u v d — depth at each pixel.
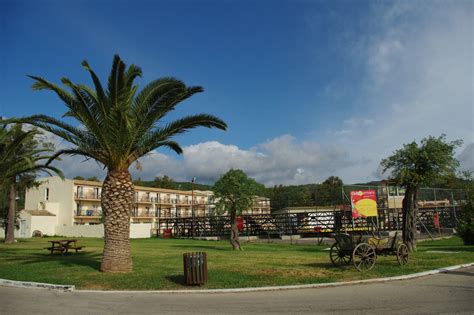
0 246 26.44
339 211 35.62
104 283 11.09
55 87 12.53
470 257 15.39
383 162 19.27
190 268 10.75
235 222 23.62
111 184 13.16
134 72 13.04
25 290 10.57
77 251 20.88
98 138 12.98
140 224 47.28
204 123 13.88
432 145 18.20
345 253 13.55
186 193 82.31
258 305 8.41
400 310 7.59
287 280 11.19
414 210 18.95
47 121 13.32
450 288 9.66
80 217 59.78
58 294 9.97
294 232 38.28
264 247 26.02
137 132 13.13
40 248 24.19
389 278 11.20
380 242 13.32
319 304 8.35
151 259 16.86
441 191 34.59
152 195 75.19
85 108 12.70
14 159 22.66
